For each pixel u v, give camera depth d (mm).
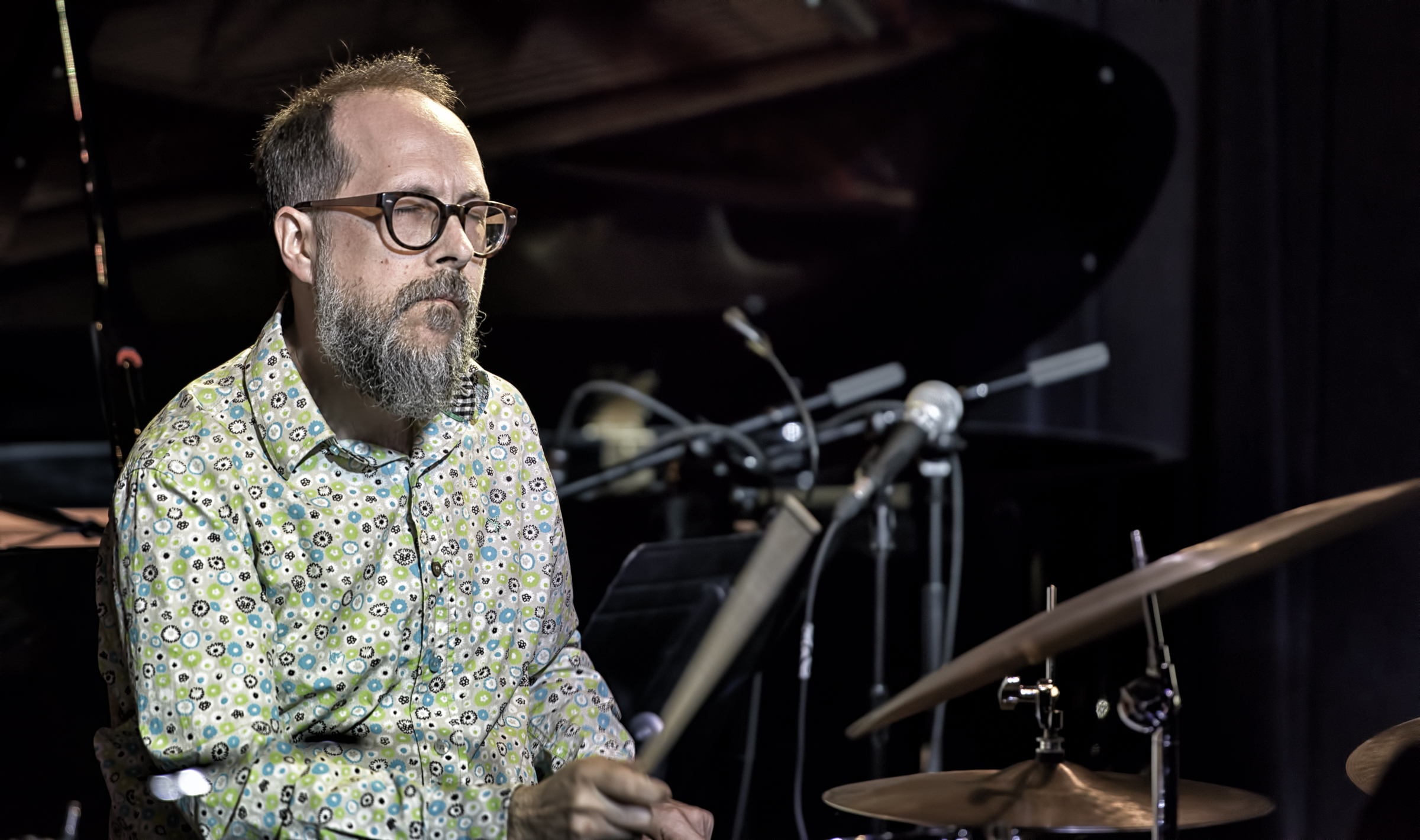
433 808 1541
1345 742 3539
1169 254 4340
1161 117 3486
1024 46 3305
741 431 3566
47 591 2541
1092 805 1702
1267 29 3750
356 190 1740
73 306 3787
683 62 3572
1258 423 3762
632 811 1445
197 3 3242
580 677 2025
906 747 3492
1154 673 1487
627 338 4164
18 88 2955
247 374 1748
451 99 1940
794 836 3422
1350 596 3527
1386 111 3477
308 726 1700
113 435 2680
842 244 3998
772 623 2557
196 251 3699
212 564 1630
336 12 3320
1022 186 3785
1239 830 3682
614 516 3584
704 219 3977
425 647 1770
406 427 1864
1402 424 3434
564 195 3863
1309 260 3650
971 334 4207
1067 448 3939
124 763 1740
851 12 3330
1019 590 3430
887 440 2619
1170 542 3596
